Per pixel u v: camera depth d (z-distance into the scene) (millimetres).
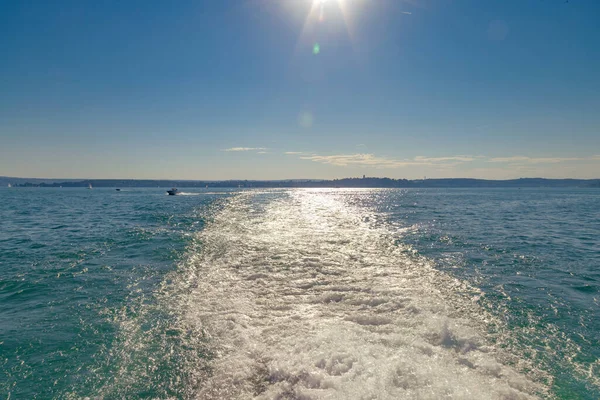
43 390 5086
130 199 71438
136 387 5066
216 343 6160
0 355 6020
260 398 4523
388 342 5766
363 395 4297
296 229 20703
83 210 40531
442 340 5977
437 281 9969
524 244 16234
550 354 5840
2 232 21078
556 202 59094
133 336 6594
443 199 71750
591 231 21047
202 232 19422
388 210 38281
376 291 8766
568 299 8609
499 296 8805
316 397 4352
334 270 10969
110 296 8859
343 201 61438
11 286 9719
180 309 7836
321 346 5633
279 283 9539
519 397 4512
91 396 4930
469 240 17281
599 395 4723
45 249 15148
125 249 14852
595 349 6051
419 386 4492
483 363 5266
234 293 8742
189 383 5078
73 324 7203
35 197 87875
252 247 14789
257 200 59938
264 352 5629
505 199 71438
